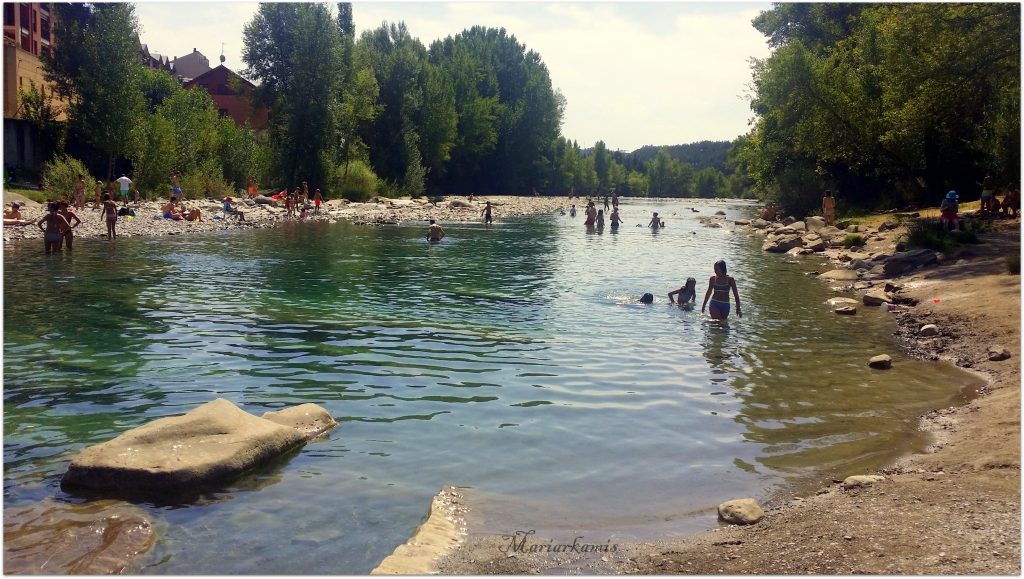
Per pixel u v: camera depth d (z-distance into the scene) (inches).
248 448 271.0
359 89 2509.8
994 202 1133.1
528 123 4045.3
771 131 1830.7
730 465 280.1
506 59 4089.6
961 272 695.1
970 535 201.9
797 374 412.5
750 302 657.6
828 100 1593.3
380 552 210.1
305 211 1761.8
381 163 2800.2
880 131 1504.7
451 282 754.8
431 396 362.0
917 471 265.7
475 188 4015.8
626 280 784.3
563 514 236.4
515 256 1031.0
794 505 241.1
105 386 366.6
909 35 1074.7
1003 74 1048.2
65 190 1455.5
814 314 598.2
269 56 2518.5
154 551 208.7
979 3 978.1
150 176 1740.9
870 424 327.6
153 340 466.0
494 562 202.5
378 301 630.5
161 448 263.9
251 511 235.1
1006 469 253.3
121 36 1670.8
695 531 225.0
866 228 1221.7
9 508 232.8
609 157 6038.4
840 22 1941.4
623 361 437.1
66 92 1707.7
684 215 2541.8
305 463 275.6
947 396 370.6
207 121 2053.4
